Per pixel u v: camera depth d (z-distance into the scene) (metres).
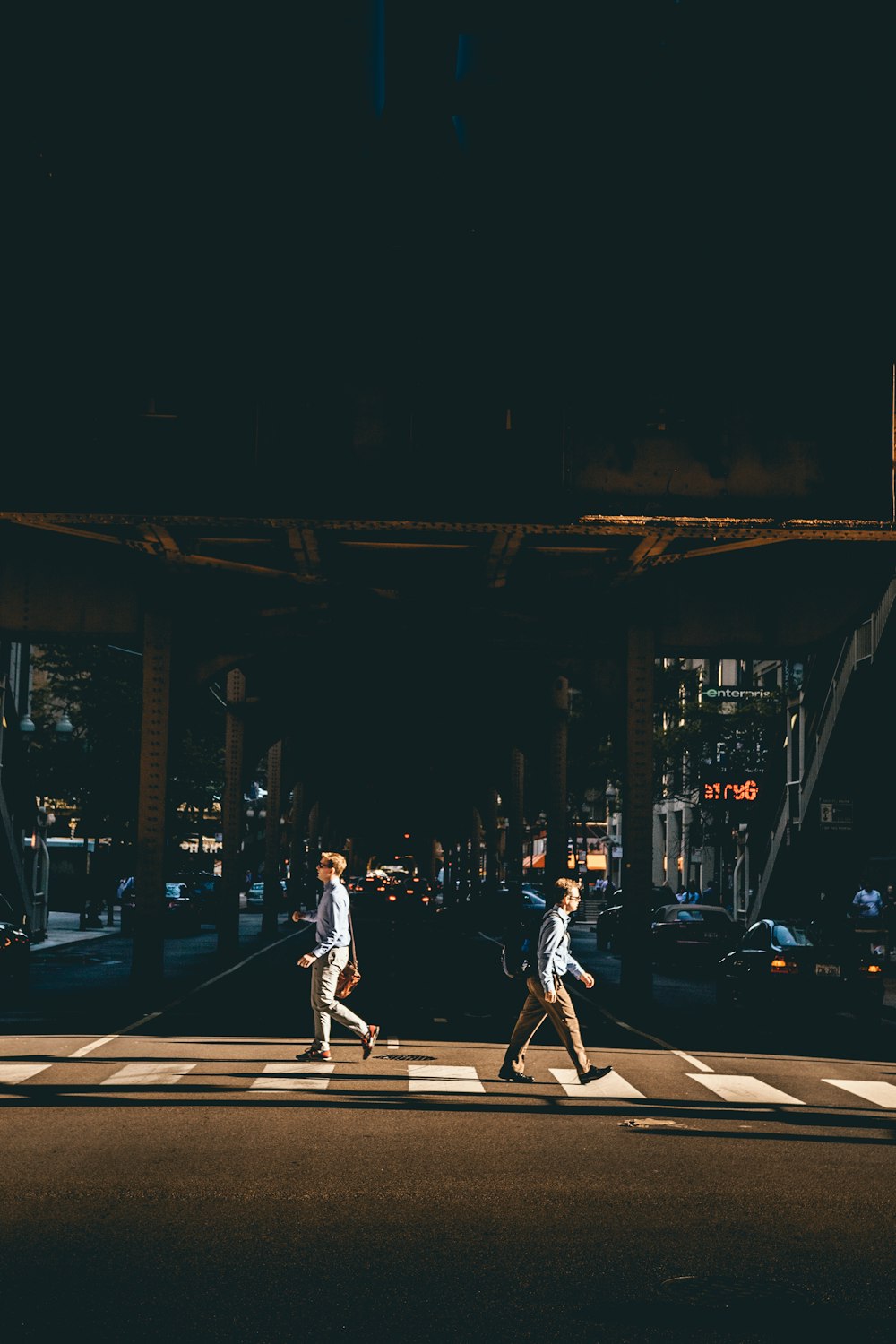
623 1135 10.43
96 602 25.30
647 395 19.16
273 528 19.38
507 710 44.81
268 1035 17.55
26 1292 5.96
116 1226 7.19
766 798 42.03
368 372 19.22
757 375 19.19
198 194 21.09
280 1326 5.50
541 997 13.26
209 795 53.75
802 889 37.50
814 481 19.05
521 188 22.50
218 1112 11.11
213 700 41.56
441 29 23.91
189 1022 18.98
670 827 72.38
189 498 19.05
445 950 38.03
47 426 19.17
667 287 19.97
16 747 38.00
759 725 46.94
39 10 22.28
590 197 22.30
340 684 41.25
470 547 23.47
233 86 23.08
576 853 67.88
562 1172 8.88
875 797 33.34
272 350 19.28
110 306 19.42
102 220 20.22
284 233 20.23
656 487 19.00
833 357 19.25
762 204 21.31
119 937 45.66
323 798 104.50
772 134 22.45
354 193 22.42
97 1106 11.30
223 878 37.06
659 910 36.34
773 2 22.77
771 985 20.06
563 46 23.66
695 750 47.59
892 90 22.42
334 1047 16.39
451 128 23.38
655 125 23.05
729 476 18.95
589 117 23.34
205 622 27.47
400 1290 6.05
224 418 19.19
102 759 47.84
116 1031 17.66
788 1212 7.79
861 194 21.05
